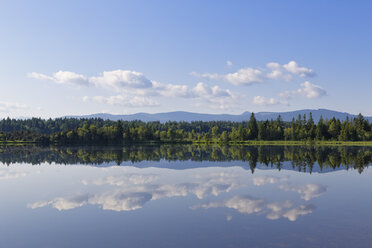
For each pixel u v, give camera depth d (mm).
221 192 28234
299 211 21109
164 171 44250
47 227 18344
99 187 31328
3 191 29578
